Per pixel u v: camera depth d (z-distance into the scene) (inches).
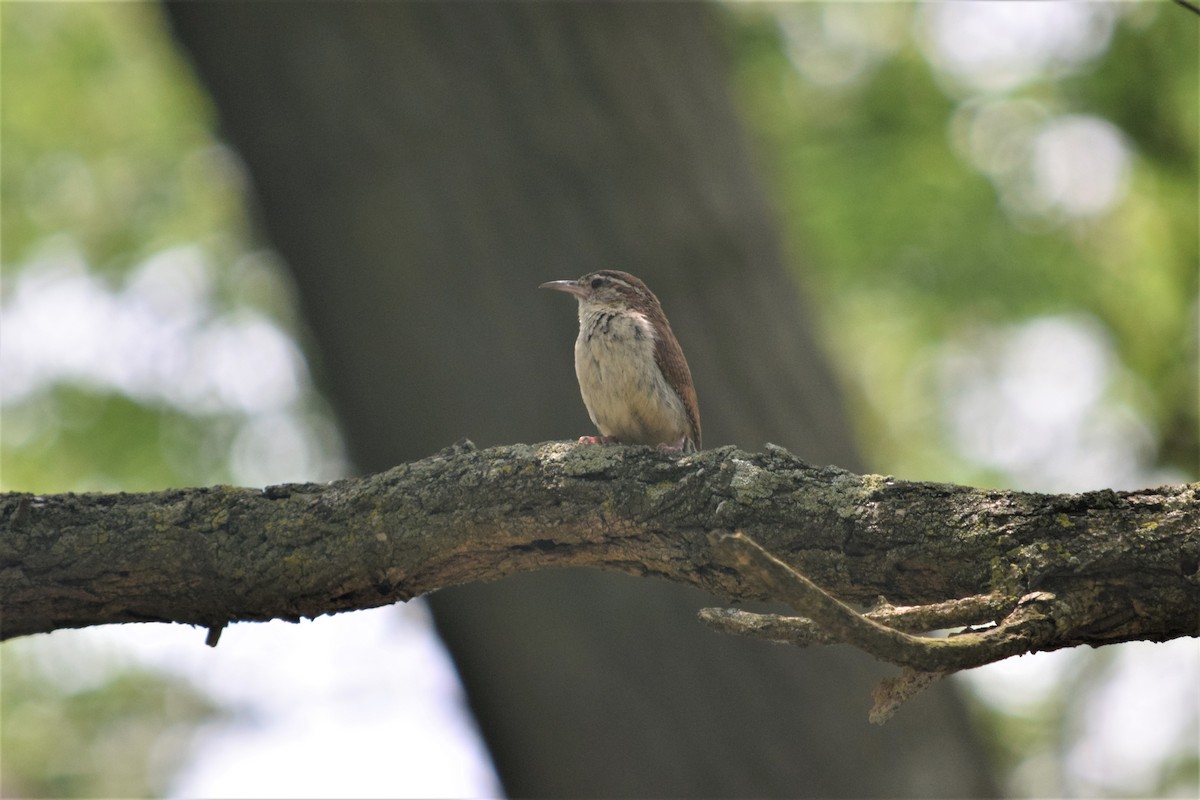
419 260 432.8
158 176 722.8
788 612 415.2
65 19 681.0
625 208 453.1
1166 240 643.5
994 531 225.3
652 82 474.9
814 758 422.3
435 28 441.7
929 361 689.6
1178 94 605.0
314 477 687.1
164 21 450.6
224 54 436.8
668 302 456.4
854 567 236.7
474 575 274.8
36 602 272.2
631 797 422.9
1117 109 624.7
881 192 631.8
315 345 459.5
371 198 433.7
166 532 270.8
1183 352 646.5
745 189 494.6
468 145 438.3
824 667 429.7
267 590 270.7
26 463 657.0
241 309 708.0
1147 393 659.4
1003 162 649.6
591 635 425.7
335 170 435.5
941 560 227.8
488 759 464.8
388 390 437.7
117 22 682.8
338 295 439.5
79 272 698.2
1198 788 612.1
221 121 453.4
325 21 432.8
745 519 244.7
